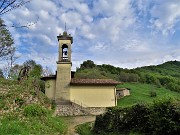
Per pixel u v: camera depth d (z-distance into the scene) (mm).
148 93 67062
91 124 22906
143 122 16234
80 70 85062
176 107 13727
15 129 10258
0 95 18000
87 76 67125
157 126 14344
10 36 32625
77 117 30938
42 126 13812
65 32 40094
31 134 11164
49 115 19781
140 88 74438
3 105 15477
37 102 22328
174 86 82312
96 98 37969
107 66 98938
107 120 19547
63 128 17594
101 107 35969
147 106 16266
